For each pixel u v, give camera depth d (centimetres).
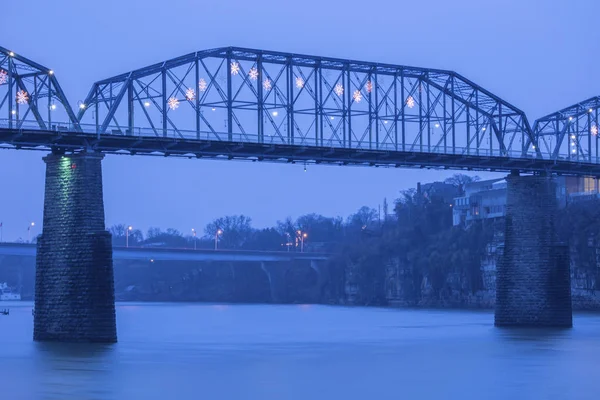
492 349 14575
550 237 18675
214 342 16225
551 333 17388
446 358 13362
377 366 12425
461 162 18925
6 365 12056
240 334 18450
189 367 12188
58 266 14200
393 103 18325
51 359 12575
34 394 10006
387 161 18075
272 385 10731
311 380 11150
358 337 17362
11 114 14012
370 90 18038
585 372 11856
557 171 19900
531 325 18575
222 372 11725
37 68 14325
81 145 14500
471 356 13612
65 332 14075
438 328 19688
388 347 15050
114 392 10169
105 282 14000
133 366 12138
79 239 14062
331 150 17212
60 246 14200
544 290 18512
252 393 10194
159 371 11756
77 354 13062
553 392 10344
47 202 14362
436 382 11038
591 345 15125
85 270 14000
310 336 17775
